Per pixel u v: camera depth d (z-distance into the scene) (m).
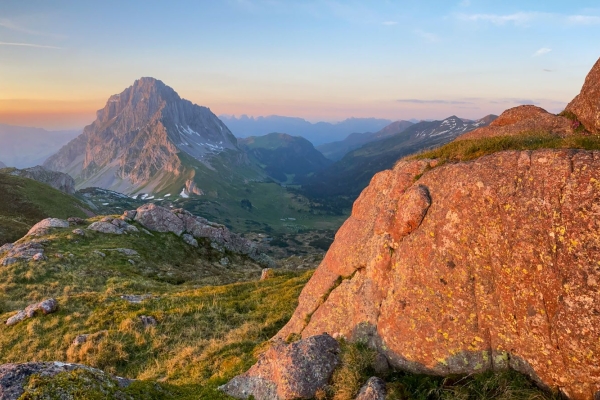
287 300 25.19
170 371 16.83
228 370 14.70
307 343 11.98
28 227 70.88
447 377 10.20
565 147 10.73
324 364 11.45
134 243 50.22
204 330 21.73
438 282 11.02
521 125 16.70
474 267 10.49
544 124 16.17
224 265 56.81
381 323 12.14
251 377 12.32
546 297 9.02
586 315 8.30
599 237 8.39
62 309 25.33
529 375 9.34
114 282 35.56
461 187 11.11
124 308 25.30
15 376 8.95
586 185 8.84
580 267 8.52
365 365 11.38
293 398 10.84
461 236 10.85
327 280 15.52
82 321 23.66
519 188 9.98
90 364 18.59
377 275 12.96
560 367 8.75
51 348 20.80
